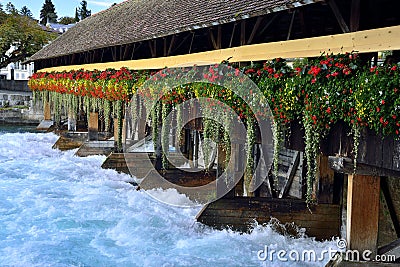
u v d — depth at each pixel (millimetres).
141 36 9719
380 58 4965
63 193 9461
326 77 4320
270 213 6594
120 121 10641
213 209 6734
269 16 7270
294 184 7953
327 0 5000
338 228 6492
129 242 6707
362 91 3949
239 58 6461
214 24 6938
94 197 9000
